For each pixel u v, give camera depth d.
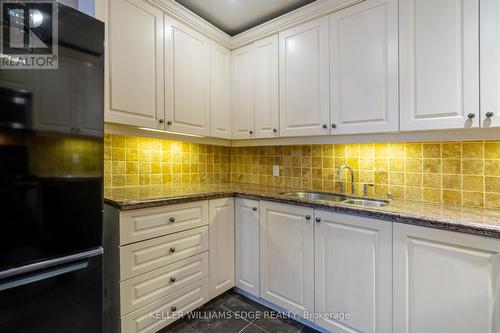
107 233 1.44
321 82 1.75
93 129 1.13
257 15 2.03
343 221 1.45
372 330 1.35
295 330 1.62
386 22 1.48
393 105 1.46
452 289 1.13
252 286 1.91
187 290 1.67
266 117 2.06
